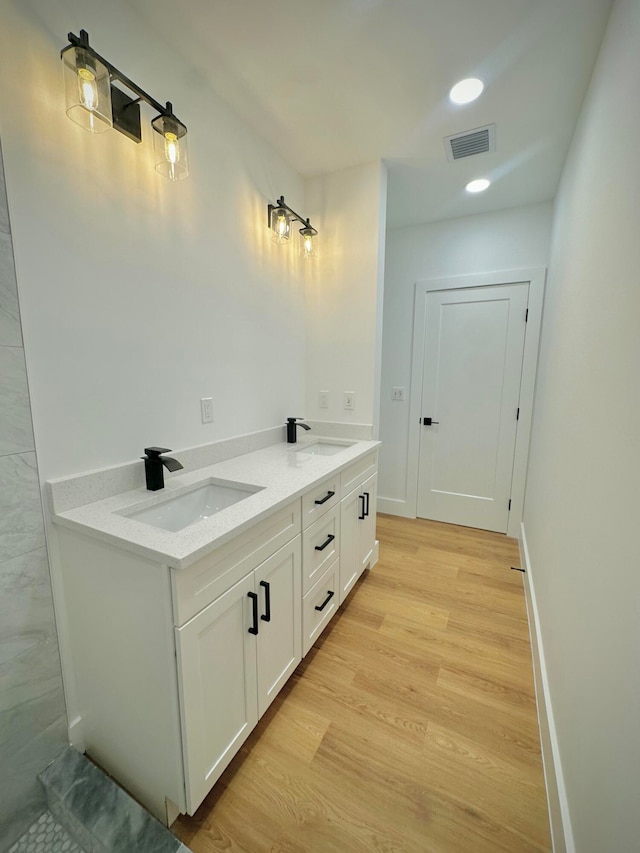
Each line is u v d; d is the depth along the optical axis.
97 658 1.16
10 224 1.01
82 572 1.13
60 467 1.18
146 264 1.41
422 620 1.99
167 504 1.39
